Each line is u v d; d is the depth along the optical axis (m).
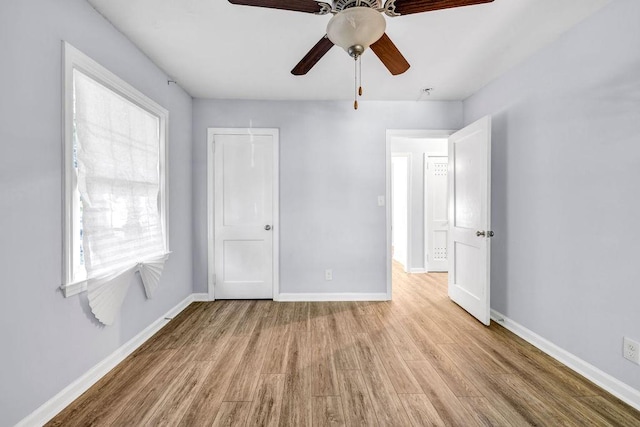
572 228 2.02
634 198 1.64
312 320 2.86
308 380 1.89
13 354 1.37
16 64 1.37
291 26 2.05
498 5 1.81
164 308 2.77
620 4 1.70
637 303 1.63
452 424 1.51
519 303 2.55
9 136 1.35
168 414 1.58
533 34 2.11
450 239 3.44
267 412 1.60
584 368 1.93
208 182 3.41
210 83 2.99
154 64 2.58
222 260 3.47
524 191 2.48
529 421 1.53
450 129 3.47
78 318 1.75
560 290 2.12
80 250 1.91
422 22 1.98
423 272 4.96
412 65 2.59
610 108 1.76
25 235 1.42
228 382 1.87
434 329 2.65
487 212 2.67
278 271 3.46
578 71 1.97
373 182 3.46
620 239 1.71
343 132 3.44
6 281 1.33
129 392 1.77
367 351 2.26
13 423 1.37
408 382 1.86
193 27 2.07
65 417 1.55
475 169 2.89
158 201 2.71
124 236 2.16
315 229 3.45
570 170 2.04
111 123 2.04
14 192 1.37
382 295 3.46
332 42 1.59
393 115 3.45
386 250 3.47
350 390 1.78
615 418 1.55
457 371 1.99
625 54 1.68
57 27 1.59
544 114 2.26
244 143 3.43
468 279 3.05
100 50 1.92
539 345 2.30
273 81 2.94
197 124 3.39
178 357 2.17
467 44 2.25
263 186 3.46
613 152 1.75
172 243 2.92
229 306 3.26
